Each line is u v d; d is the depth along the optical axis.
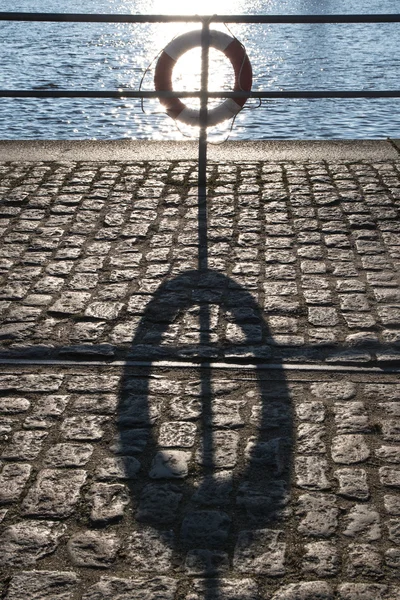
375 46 36.38
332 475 3.35
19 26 44.31
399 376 4.09
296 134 17.91
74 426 3.69
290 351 4.32
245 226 6.01
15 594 2.75
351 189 6.78
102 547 2.96
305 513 3.12
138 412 3.79
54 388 3.99
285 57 32.59
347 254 5.54
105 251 5.59
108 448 3.53
